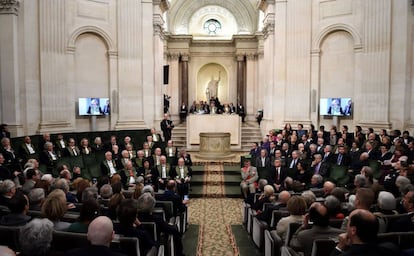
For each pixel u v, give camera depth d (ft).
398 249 9.52
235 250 20.95
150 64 50.29
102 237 9.19
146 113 50.42
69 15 44.55
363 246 8.48
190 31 85.87
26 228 9.74
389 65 39.22
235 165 42.83
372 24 40.68
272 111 51.62
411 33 37.06
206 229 25.22
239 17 84.74
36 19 40.16
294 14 47.32
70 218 14.90
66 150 35.58
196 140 53.36
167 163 33.06
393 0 38.68
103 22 47.52
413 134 36.73
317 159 29.78
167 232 16.52
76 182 19.99
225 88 86.94
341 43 45.21
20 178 23.68
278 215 17.54
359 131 36.24
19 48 37.91
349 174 27.02
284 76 48.34
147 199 16.10
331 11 45.42
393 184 20.48
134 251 11.73
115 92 48.44
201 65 85.10
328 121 46.44
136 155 36.78
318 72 46.65
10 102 37.22
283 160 32.73
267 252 17.15
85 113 45.60
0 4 36.73
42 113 40.52
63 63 42.88
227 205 32.07
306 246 12.38
